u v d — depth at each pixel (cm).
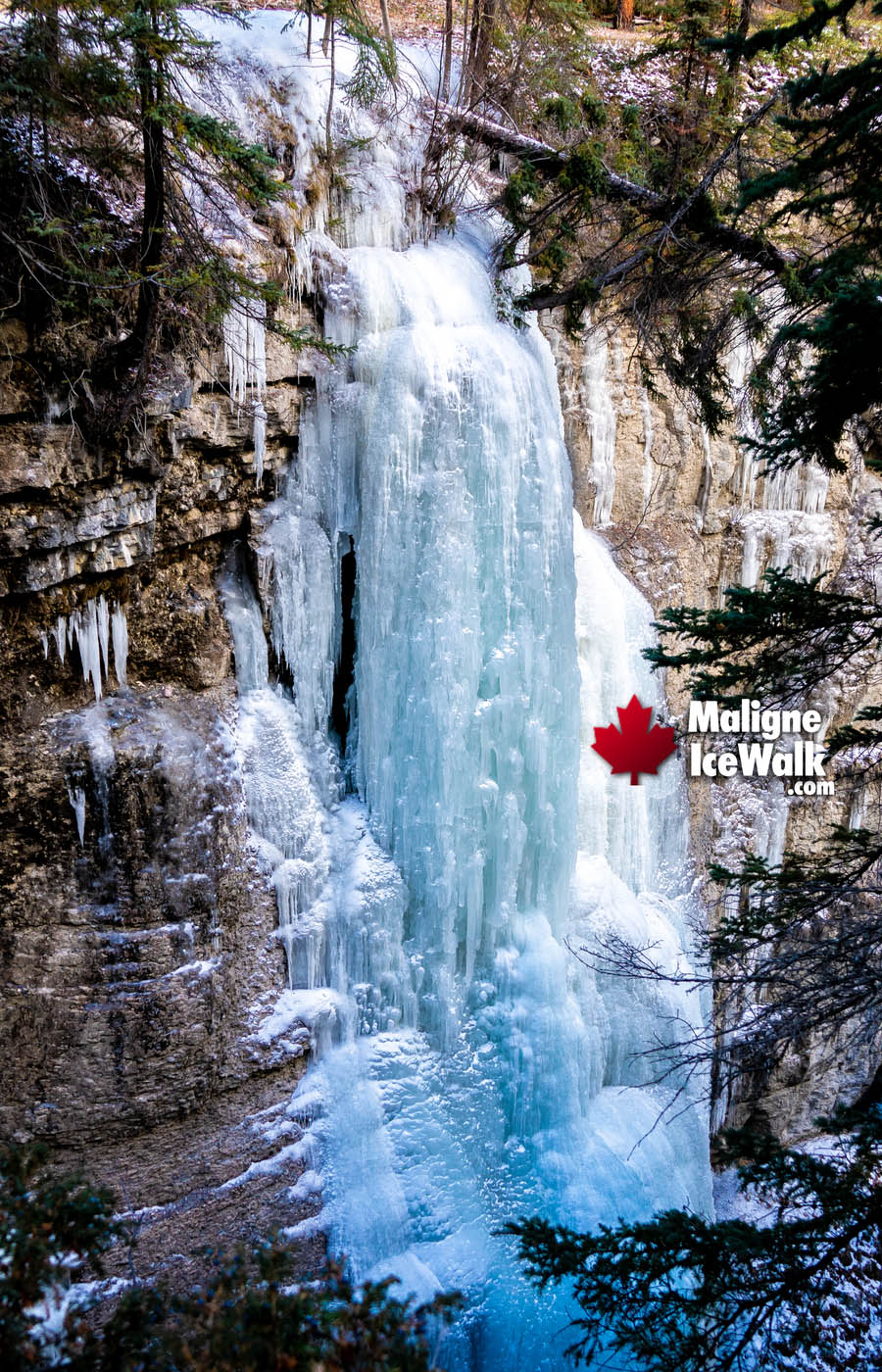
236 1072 827
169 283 626
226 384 780
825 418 639
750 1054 673
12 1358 369
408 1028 934
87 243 632
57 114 636
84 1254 463
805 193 716
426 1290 843
